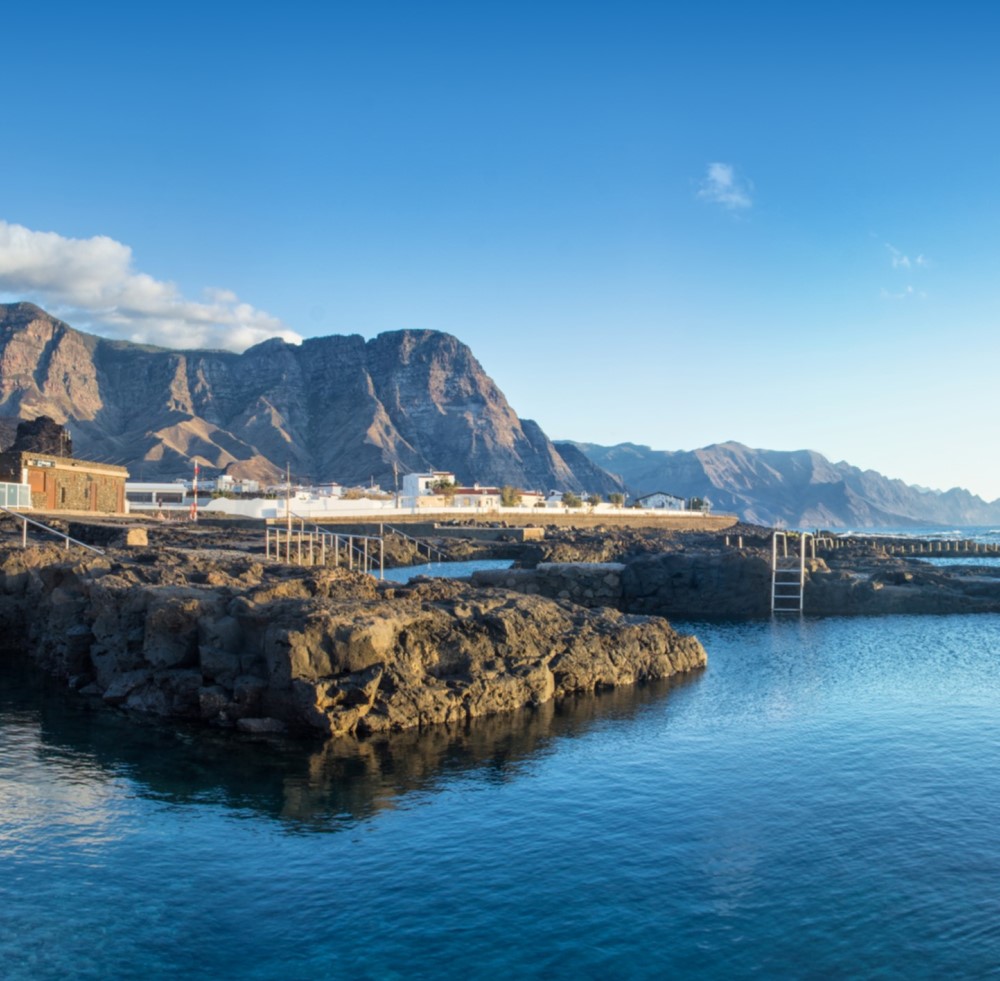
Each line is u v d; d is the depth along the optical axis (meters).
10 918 25.17
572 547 149.12
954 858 29.78
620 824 32.38
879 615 97.31
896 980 22.58
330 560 119.88
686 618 95.56
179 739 40.69
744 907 26.28
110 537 96.44
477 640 50.19
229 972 22.77
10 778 35.50
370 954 23.59
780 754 41.28
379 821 32.16
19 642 59.22
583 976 22.66
